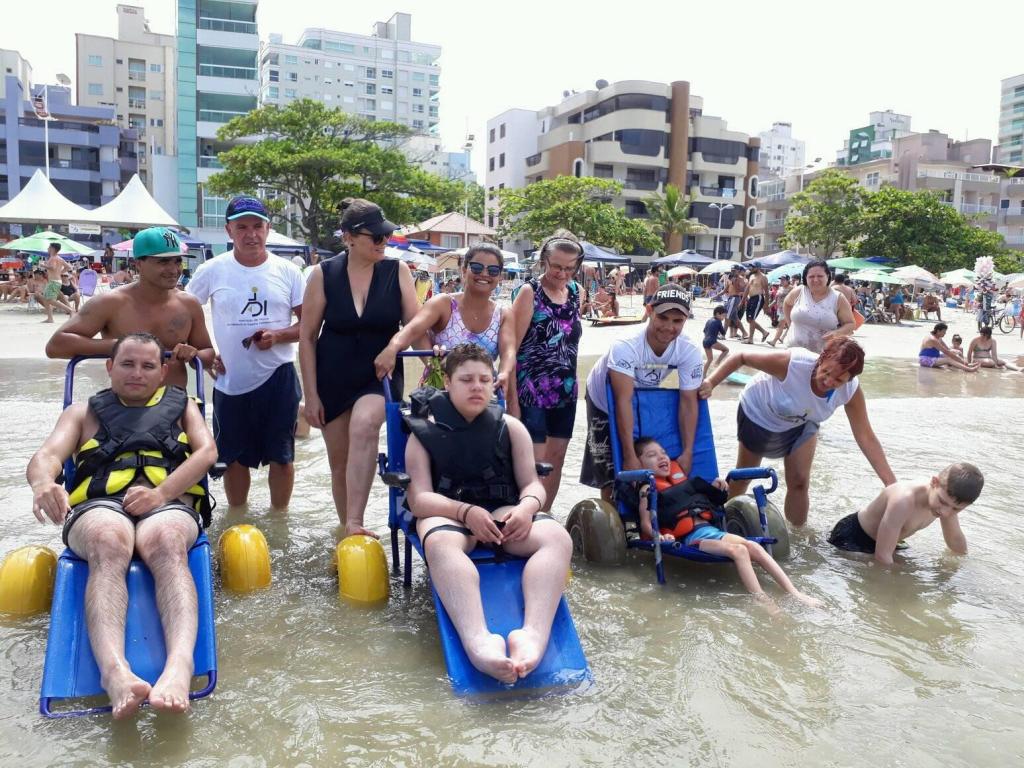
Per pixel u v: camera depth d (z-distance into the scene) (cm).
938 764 298
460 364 407
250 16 6278
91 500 374
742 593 464
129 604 347
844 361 502
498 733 312
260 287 542
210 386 1070
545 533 383
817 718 328
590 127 7256
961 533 522
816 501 647
